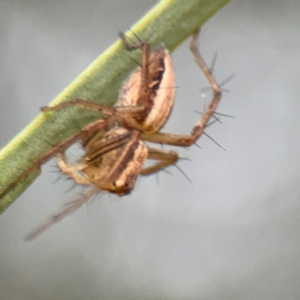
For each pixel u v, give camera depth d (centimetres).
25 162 5
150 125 6
